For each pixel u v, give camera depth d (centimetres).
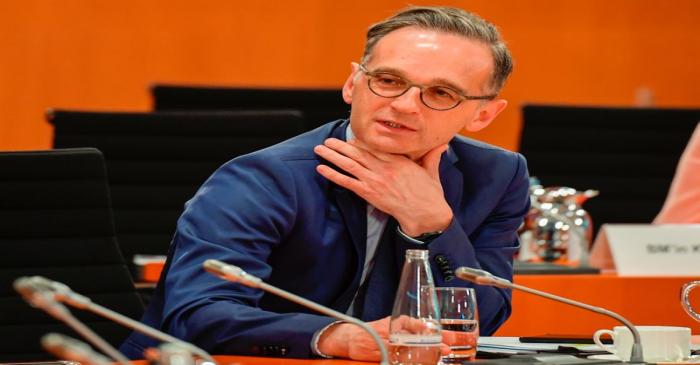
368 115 534
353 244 549
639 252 738
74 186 629
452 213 548
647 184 1071
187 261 512
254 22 1488
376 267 546
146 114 884
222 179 540
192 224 527
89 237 629
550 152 1066
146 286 791
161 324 522
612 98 1539
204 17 1476
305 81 1495
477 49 535
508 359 432
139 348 529
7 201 620
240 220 522
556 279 705
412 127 529
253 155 544
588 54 1537
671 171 1073
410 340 427
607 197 1066
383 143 532
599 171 1068
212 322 483
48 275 619
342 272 551
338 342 467
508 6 1529
